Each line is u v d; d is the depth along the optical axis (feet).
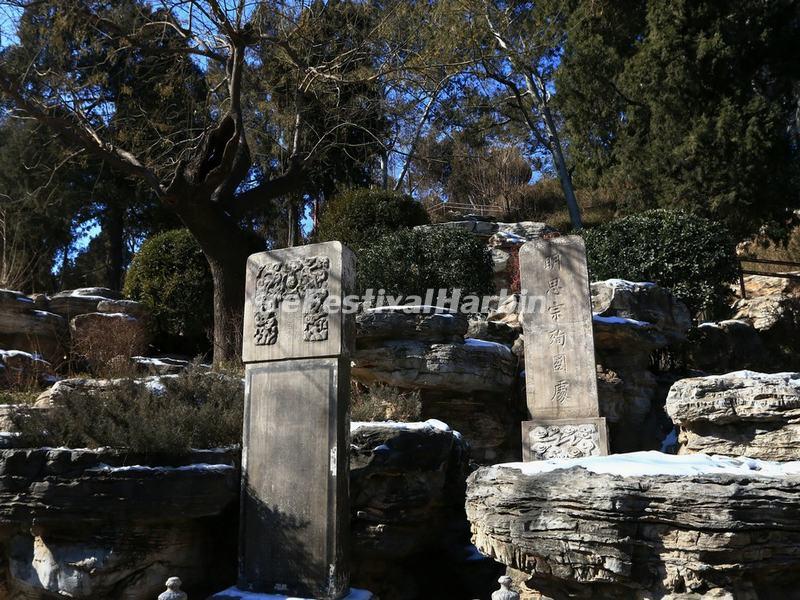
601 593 15.16
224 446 22.02
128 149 50.08
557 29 62.39
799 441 20.94
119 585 19.31
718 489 13.82
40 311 41.63
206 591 20.58
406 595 22.74
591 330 29.30
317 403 20.01
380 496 22.06
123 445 20.10
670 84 56.44
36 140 63.57
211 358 49.06
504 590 14.19
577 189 85.46
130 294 49.57
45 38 43.29
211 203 43.06
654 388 34.17
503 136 86.84
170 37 46.83
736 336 39.75
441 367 29.12
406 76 49.98
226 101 52.39
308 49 48.70
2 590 20.44
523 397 32.45
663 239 40.57
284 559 19.47
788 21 58.18
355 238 50.47
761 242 61.26
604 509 14.61
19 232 66.28
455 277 40.73
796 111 63.16
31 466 19.62
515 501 16.10
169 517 19.56
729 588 13.70
